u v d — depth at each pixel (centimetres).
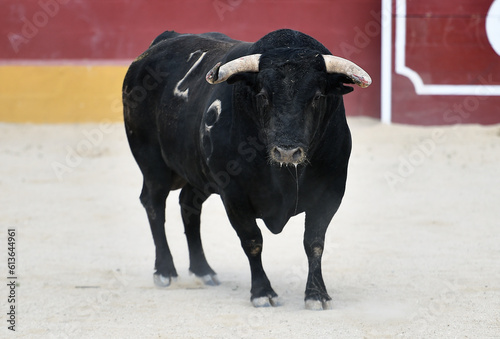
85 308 1984
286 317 1819
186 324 1800
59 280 2295
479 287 2078
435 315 1823
